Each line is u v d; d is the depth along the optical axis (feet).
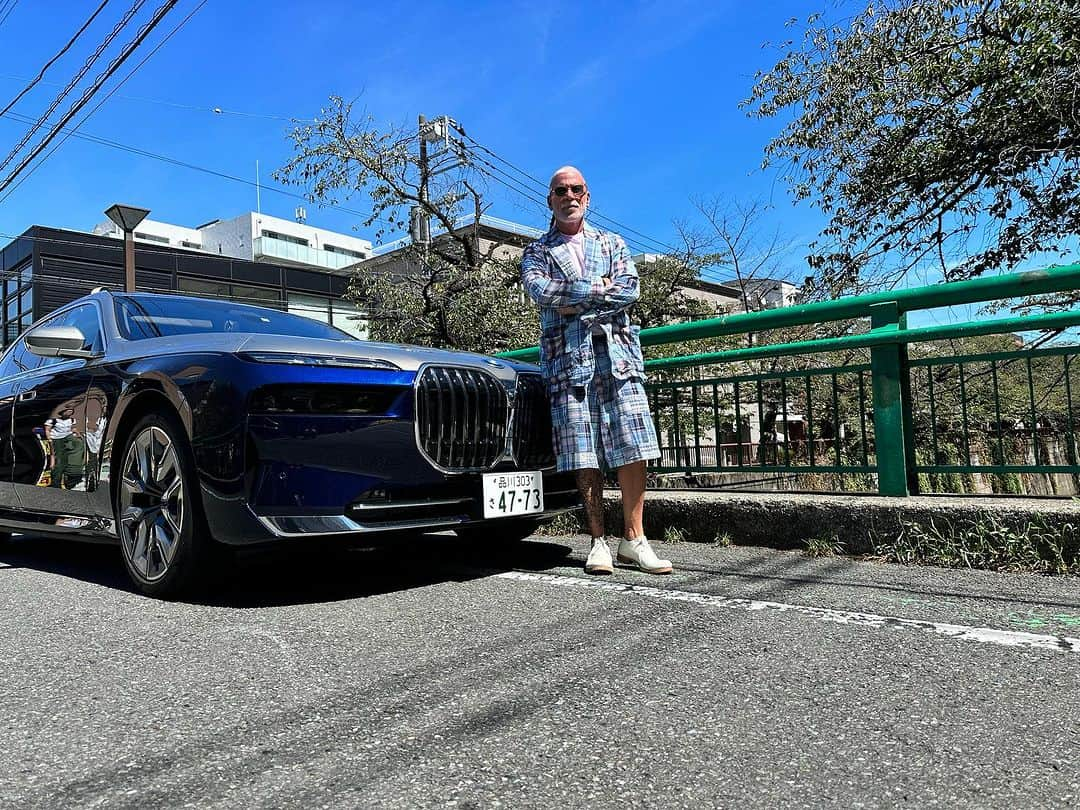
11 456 13.92
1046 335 13.98
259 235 148.25
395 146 39.86
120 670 7.39
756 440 14.94
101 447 11.42
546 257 11.12
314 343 10.11
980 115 23.29
